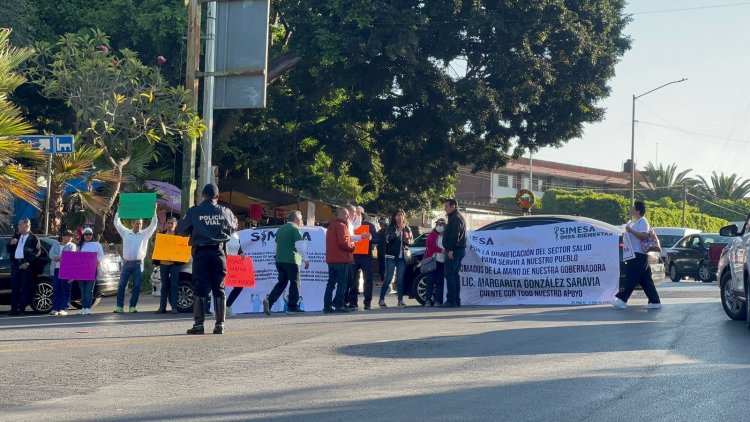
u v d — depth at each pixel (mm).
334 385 8531
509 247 19422
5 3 27984
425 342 11641
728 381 8656
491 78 33812
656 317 15125
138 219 17672
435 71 32156
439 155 35969
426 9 31922
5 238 19250
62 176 22719
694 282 32812
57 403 7750
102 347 11344
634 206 17359
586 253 18969
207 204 12930
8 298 18938
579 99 35500
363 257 18094
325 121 35188
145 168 27359
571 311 16703
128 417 7168
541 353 10602
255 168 36031
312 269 18156
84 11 31078
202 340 12062
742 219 80812
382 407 7488
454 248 18219
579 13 35500
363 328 13477
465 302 19531
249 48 21125
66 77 23609
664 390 8195
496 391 8172
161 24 29500
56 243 18797
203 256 12844
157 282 18344
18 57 18828
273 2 33844
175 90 23156
